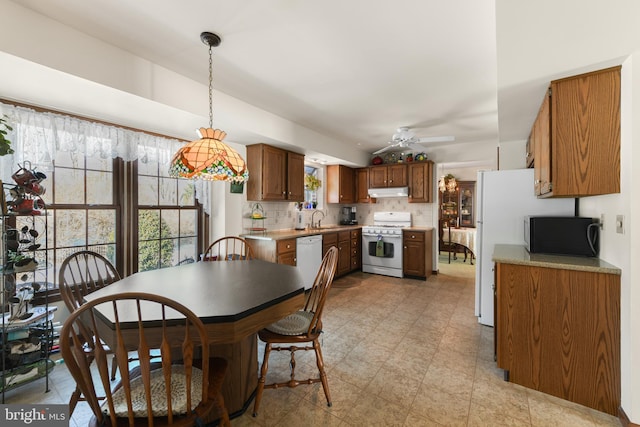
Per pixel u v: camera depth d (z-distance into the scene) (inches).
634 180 58.9
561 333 69.9
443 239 269.1
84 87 73.4
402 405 67.4
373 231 200.8
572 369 68.7
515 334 75.3
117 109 89.5
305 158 183.5
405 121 140.9
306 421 62.3
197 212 135.1
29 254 86.3
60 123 88.7
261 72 90.0
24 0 58.1
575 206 98.0
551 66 66.4
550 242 83.3
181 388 46.1
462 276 195.3
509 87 76.6
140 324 38.3
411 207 214.2
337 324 113.7
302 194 168.9
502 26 54.9
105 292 60.2
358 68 87.5
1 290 72.1
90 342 51.3
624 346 62.0
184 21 65.4
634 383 58.7
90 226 100.6
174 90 88.6
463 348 94.6
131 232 110.7
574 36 56.6
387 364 84.9
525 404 67.9
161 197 121.0
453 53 79.2
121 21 65.2
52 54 63.8
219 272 78.9
